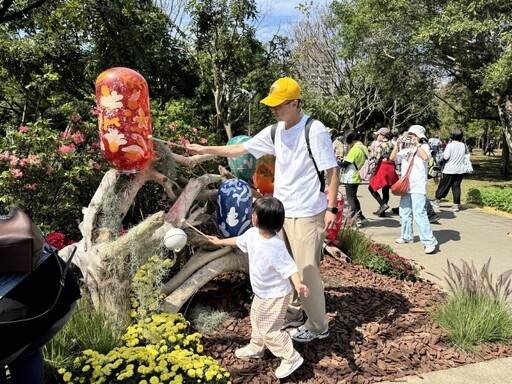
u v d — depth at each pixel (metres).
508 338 3.38
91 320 2.70
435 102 26.75
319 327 3.05
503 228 7.56
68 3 7.90
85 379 2.28
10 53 8.00
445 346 3.28
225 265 3.34
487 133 35.09
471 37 12.50
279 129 2.95
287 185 2.87
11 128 5.86
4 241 1.50
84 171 4.14
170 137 5.12
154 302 2.82
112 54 8.17
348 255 5.10
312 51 20.25
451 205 9.89
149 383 2.22
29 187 3.98
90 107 4.86
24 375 1.75
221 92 10.47
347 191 7.17
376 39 15.13
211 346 2.98
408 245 6.30
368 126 30.30
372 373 2.87
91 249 2.85
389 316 3.64
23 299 1.55
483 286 3.65
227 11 9.77
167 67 9.52
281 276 2.70
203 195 3.69
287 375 2.68
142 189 4.51
